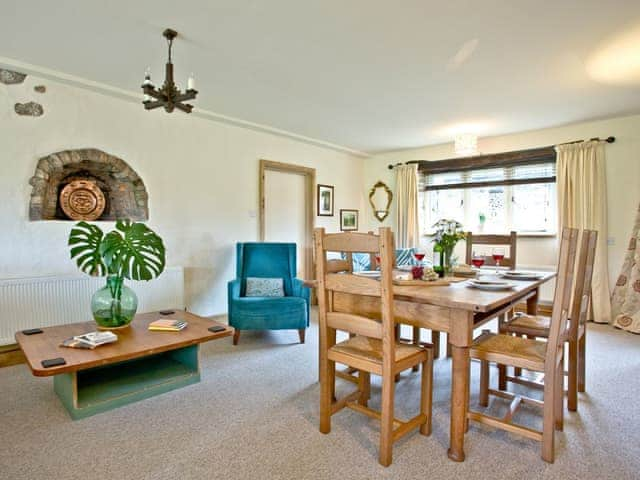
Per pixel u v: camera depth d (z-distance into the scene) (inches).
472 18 87.1
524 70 115.5
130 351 84.2
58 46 102.3
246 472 65.6
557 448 72.9
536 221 190.4
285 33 94.7
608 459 69.5
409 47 101.5
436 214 221.9
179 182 156.9
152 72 118.6
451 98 140.3
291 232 209.0
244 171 180.9
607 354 125.7
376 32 93.8
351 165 241.3
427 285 86.7
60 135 125.3
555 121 169.3
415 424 74.0
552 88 129.9
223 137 172.1
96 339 88.3
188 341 92.4
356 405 79.9
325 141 208.7
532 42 98.0
